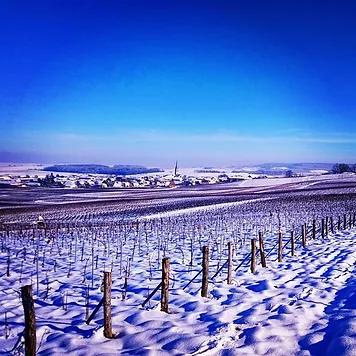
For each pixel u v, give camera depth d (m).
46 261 19.52
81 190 132.25
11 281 15.24
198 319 10.39
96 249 23.22
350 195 71.69
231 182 156.12
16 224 40.53
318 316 10.30
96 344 8.77
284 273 15.73
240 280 14.77
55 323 10.17
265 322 9.80
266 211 48.59
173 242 25.70
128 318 10.48
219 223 36.47
